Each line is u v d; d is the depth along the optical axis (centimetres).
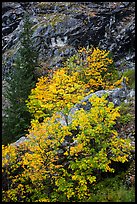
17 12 3878
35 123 1478
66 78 1603
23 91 2481
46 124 1440
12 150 1433
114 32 3092
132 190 1326
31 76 2609
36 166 1358
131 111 1791
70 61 2605
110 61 2452
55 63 3019
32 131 1444
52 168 1381
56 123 1491
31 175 1376
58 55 3117
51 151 1391
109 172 1482
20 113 2347
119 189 1355
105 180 1445
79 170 1394
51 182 1423
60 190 1415
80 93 1808
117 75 2603
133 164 1466
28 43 2905
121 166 1488
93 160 1360
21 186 1402
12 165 1452
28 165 1382
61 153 1528
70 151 1368
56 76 1631
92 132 1382
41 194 1434
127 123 1695
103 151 1405
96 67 2388
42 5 3744
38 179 1409
